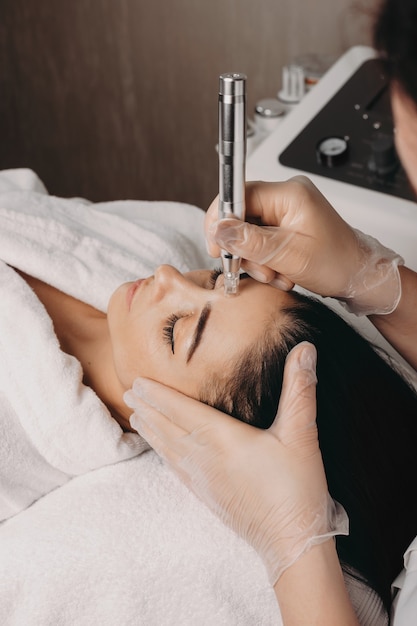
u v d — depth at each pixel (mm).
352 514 906
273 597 979
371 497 910
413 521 939
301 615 777
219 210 806
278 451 826
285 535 796
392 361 1049
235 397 942
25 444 1066
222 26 1788
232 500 832
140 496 1032
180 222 1428
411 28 374
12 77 2170
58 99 2152
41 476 1084
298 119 1337
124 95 2057
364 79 1372
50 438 1048
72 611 997
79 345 1177
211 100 1963
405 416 951
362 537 906
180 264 1299
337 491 905
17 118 2256
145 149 2154
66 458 1059
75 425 1047
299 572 785
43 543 1005
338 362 928
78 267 1202
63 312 1215
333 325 953
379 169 1221
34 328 1072
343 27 1608
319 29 1680
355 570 911
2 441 1047
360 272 917
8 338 1066
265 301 949
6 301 1086
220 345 941
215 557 984
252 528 820
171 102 2014
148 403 942
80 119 2172
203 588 981
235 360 937
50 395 1049
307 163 1269
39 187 1447
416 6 369
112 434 1058
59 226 1226
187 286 975
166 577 988
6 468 1049
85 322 1213
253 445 840
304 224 859
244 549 981
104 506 1026
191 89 1961
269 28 1735
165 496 1029
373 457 917
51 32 2018
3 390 1058
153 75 1975
